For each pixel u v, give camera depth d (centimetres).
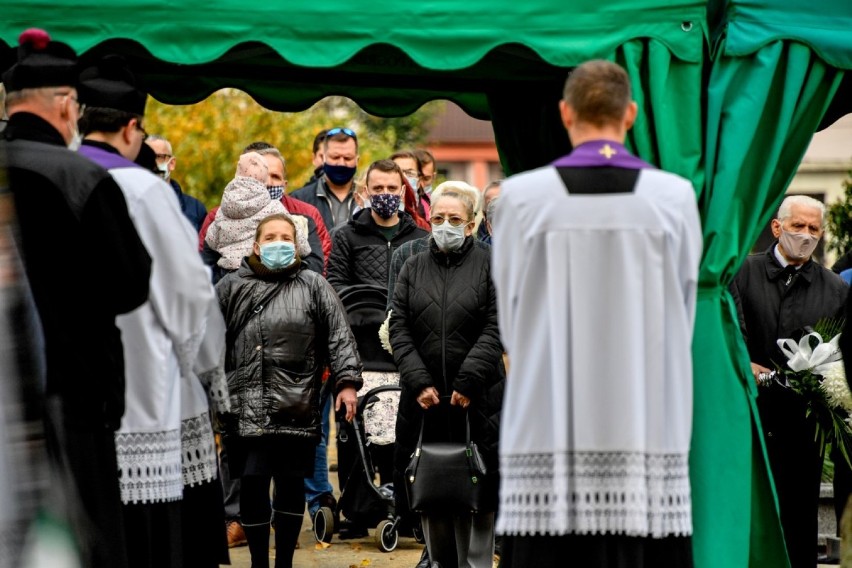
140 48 1561
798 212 1745
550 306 1214
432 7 1430
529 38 1444
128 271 1210
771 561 1517
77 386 1185
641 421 1213
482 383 1586
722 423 1482
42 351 1134
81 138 1377
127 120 1357
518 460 1222
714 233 1498
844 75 1608
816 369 1666
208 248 2011
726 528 1455
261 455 1670
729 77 1518
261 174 2002
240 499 1719
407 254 1894
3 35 1377
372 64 1659
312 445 1697
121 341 1239
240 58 1628
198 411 1419
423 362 1616
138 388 1313
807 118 1547
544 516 1212
